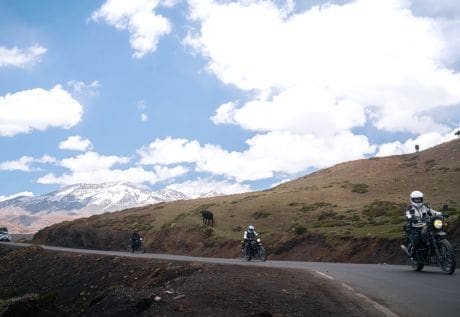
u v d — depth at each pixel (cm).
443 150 8444
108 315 1095
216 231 5256
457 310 834
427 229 1332
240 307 940
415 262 1420
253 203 6366
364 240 3228
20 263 4056
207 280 1222
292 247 3916
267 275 1342
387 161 8744
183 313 927
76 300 2519
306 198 6291
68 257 3478
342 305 928
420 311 842
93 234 6581
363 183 7025
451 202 4419
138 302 1051
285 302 970
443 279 1190
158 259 2539
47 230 7538
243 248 2547
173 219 6344
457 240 2256
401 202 5219
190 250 5003
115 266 2673
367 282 1190
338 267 1712
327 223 4441
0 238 7525
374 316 830
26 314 1325
